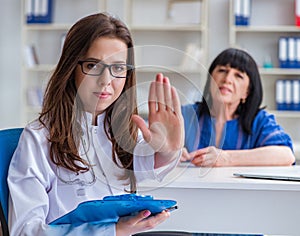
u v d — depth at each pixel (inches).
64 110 55.3
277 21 189.0
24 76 194.4
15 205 53.6
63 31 200.4
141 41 195.0
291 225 67.7
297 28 181.5
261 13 189.5
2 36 201.8
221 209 68.0
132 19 195.5
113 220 51.9
